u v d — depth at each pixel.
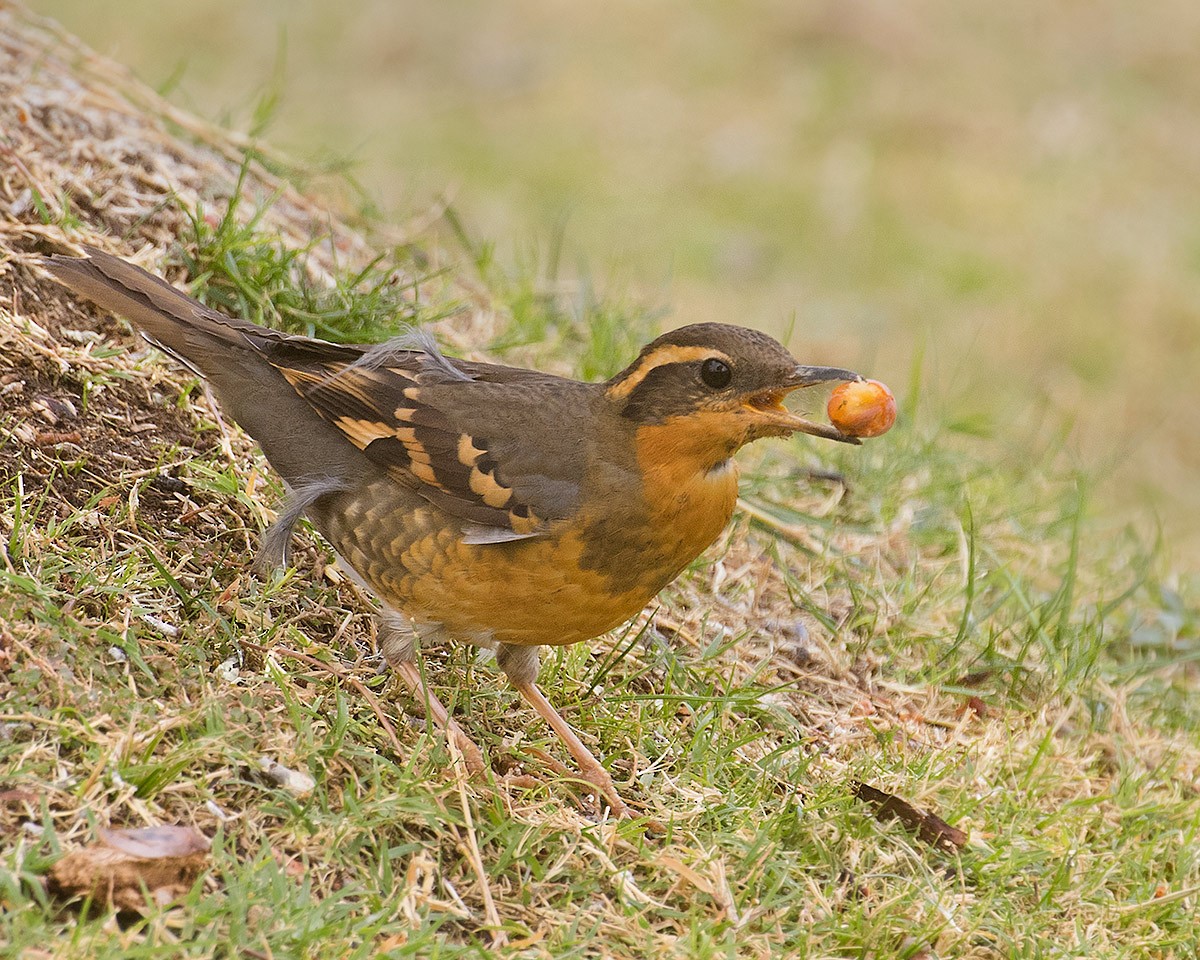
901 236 23.89
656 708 9.91
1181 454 20.16
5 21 13.89
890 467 13.40
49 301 10.92
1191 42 30.14
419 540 8.73
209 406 10.88
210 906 7.07
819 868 8.88
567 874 8.32
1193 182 26.27
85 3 27.70
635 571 8.69
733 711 10.17
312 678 9.05
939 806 9.73
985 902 8.81
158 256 11.80
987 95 27.92
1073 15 30.66
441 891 7.94
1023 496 14.52
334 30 28.03
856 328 21.38
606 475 8.52
